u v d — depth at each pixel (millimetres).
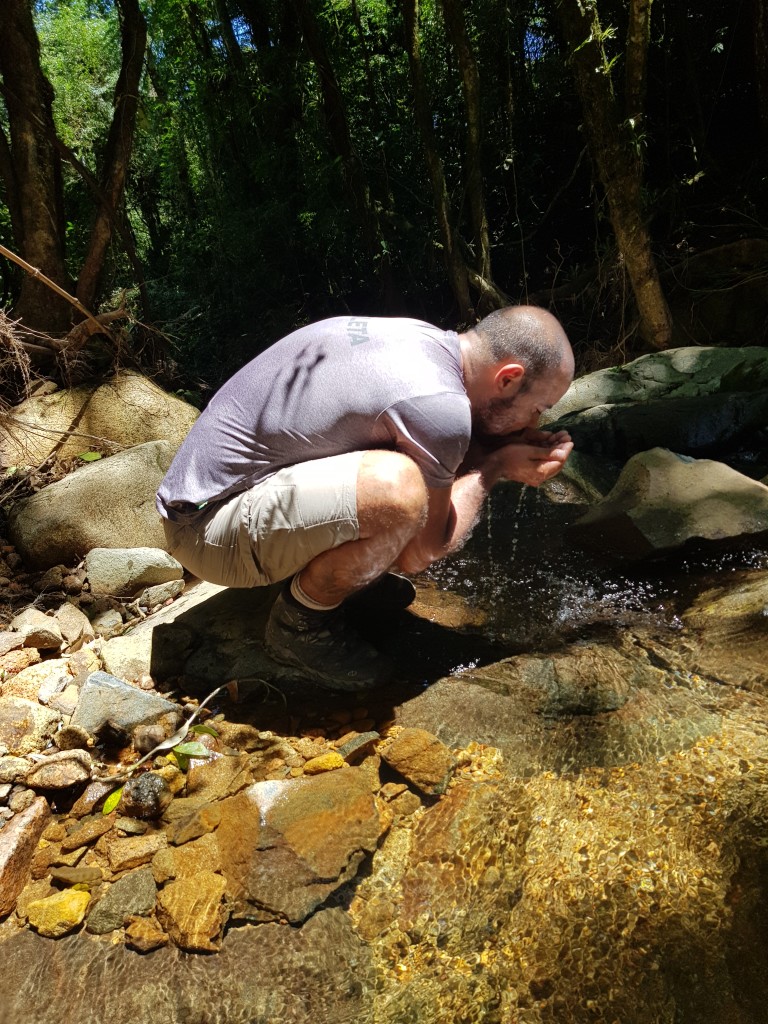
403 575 3162
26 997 1762
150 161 8117
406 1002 1663
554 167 6965
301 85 6727
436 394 2186
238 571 2430
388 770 2238
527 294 6711
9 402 4832
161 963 1800
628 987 1618
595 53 4988
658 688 2408
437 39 6656
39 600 3482
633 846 1913
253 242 6953
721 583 2898
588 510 3484
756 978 1584
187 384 6191
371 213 6648
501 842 1986
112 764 2408
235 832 2055
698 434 3930
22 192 4930
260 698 2584
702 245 6254
